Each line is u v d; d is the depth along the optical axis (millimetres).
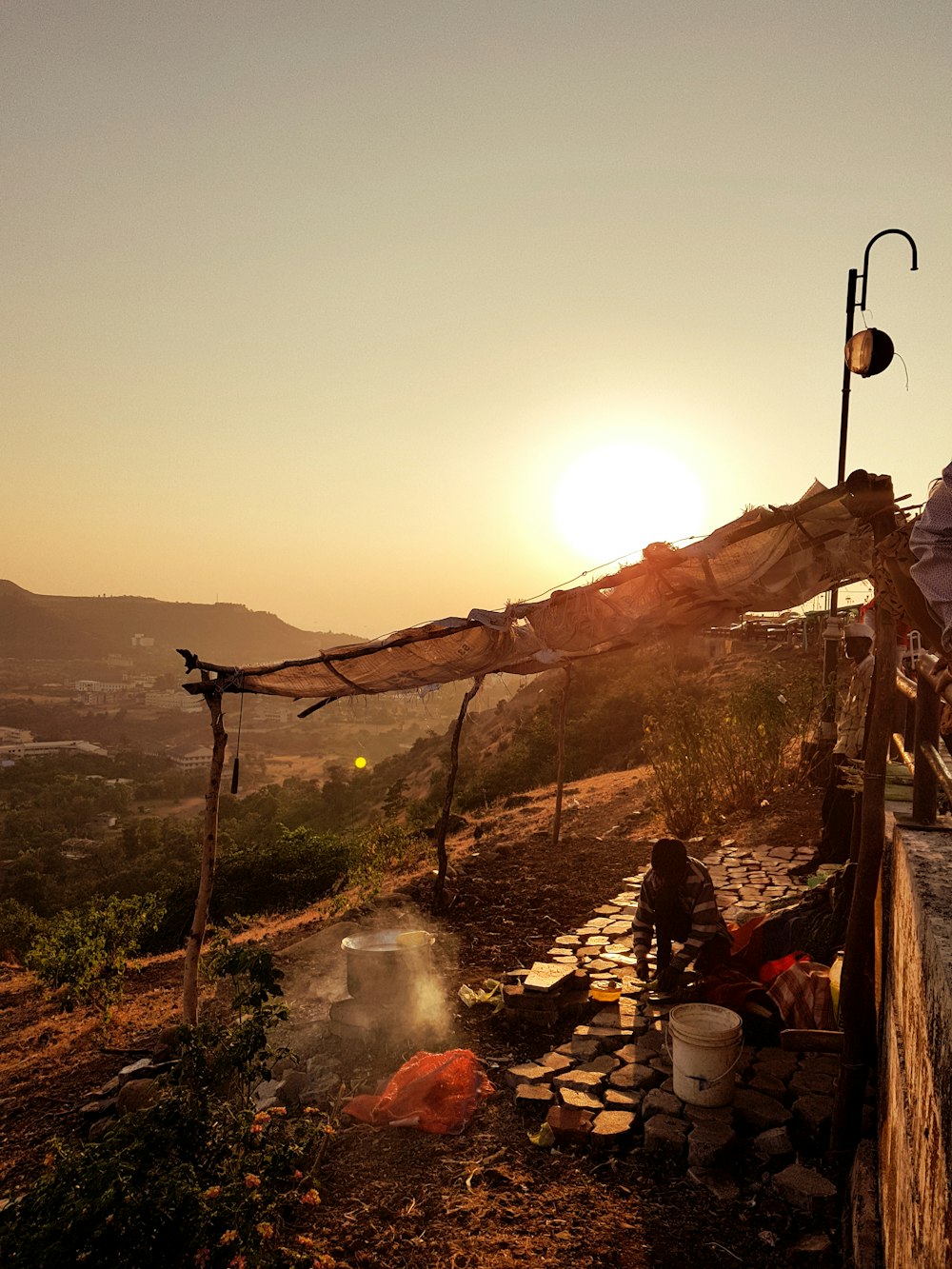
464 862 10688
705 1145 3910
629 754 28359
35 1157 4906
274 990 4383
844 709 8352
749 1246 3420
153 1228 2863
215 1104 3625
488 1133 4367
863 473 3453
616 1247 3443
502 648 5184
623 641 4570
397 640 5078
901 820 3199
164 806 154125
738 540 3762
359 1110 4609
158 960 10438
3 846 100375
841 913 5508
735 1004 5160
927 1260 1611
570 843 11461
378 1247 3502
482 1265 3363
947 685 2307
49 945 8664
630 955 6602
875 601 3586
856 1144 3771
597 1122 4207
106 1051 6449
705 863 9219
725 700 14594
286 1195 3564
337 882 16109
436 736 96500
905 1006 2320
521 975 6234
